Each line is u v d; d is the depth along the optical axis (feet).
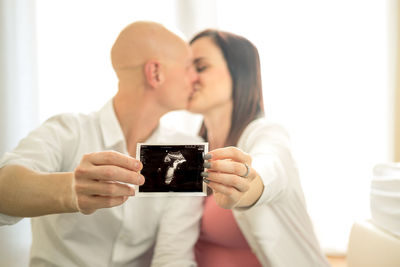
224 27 5.69
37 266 3.05
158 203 3.30
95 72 5.50
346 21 5.85
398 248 3.23
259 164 2.70
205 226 3.52
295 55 5.82
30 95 5.35
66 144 3.15
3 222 2.34
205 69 3.85
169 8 5.55
